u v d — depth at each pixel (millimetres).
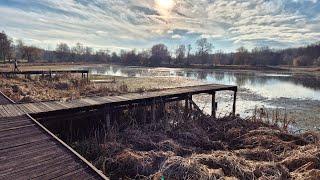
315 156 7996
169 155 7789
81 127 11453
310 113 19172
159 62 103188
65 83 24656
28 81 25328
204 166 6906
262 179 6496
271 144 9688
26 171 4680
